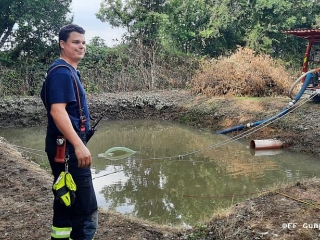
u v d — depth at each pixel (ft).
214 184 22.38
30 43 61.31
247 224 13.06
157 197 20.24
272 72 44.01
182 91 53.16
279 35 64.08
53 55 62.08
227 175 24.12
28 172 19.92
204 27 65.98
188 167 26.11
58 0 62.44
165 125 42.16
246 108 38.01
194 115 42.06
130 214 17.65
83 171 8.75
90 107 45.98
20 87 53.52
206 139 34.76
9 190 17.30
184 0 65.00
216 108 40.75
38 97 48.80
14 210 14.98
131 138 36.27
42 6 59.77
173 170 25.45
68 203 8.34
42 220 14.10
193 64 61.98
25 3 58.39
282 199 15.03
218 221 13.94
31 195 16.66
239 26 65.77
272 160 27.32
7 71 54.34
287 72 48.08
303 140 29.27
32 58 59.93
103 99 48.06
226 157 28.45
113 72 59.57
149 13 64.49
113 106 46.83
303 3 63.31
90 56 61.46
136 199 19.89
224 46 65.82
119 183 22.67
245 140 32.94
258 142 29.60
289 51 65.92
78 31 8.85
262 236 12.13
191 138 35.65
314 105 34.24
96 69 59.21
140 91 55.67
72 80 8.54
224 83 44.96
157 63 62.49
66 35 8.76
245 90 43.37
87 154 8.22
